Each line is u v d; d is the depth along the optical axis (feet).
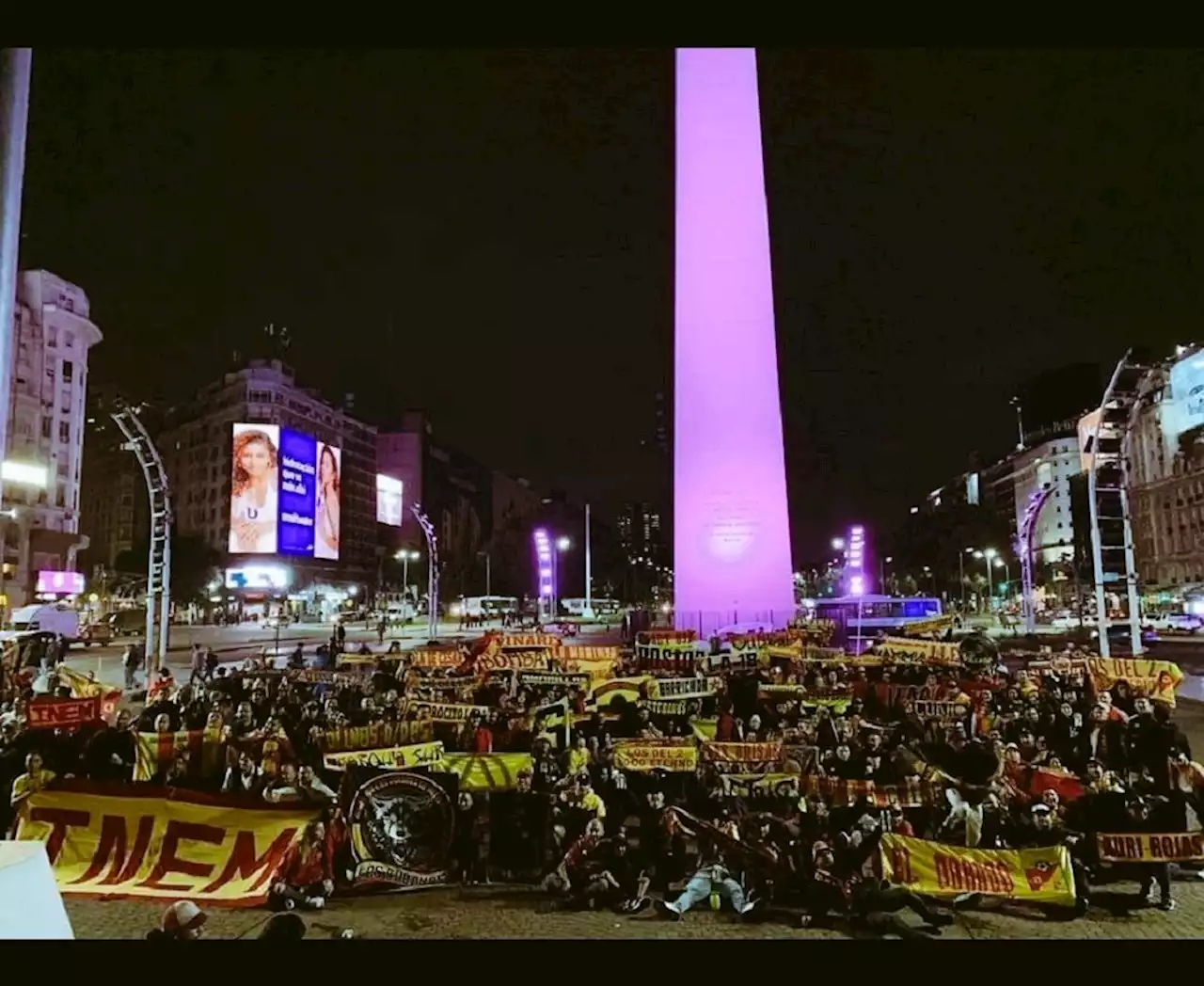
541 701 55.01
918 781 37.29
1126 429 89.25
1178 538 324.39
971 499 618.03
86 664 129.29
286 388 415.44
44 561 269.03
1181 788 37.32
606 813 35.78
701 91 116.88
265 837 31.86
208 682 69.00
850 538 167.02
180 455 435.94
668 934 28.71
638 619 158.81
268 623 305.32
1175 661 126.11
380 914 30.50
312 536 374.22
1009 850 30.99
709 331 114.01
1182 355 318.24
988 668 73.00
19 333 263.90
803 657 80.64
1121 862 31.37
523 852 34.35
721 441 112.27
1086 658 72.28
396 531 540.93
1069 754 46.88
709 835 32.71
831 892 29.99
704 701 57.98
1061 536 450.71
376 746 44.68
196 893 31.04
